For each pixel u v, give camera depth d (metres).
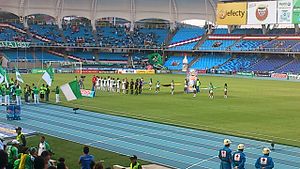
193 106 47.38
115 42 112.62
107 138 30.69
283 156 26.78
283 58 103.62
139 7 114.56
